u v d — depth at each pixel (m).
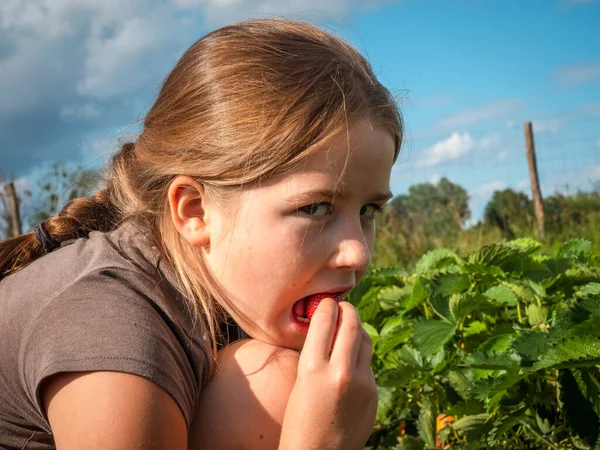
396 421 2.26
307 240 1.36
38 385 1.21
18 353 1.38
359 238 1.39
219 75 1.47
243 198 1.38
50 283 1.43
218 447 1.35
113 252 1.45
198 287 1.44
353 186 1.38
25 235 1.72
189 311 1.41
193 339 1.37
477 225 9.39
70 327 1.23
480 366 1.72
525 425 1.84
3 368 1.40
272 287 1.39
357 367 1.35
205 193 1.44
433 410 2.08
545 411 1.92
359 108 1.40
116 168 1.69
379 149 1.41
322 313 1.37
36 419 1.40
